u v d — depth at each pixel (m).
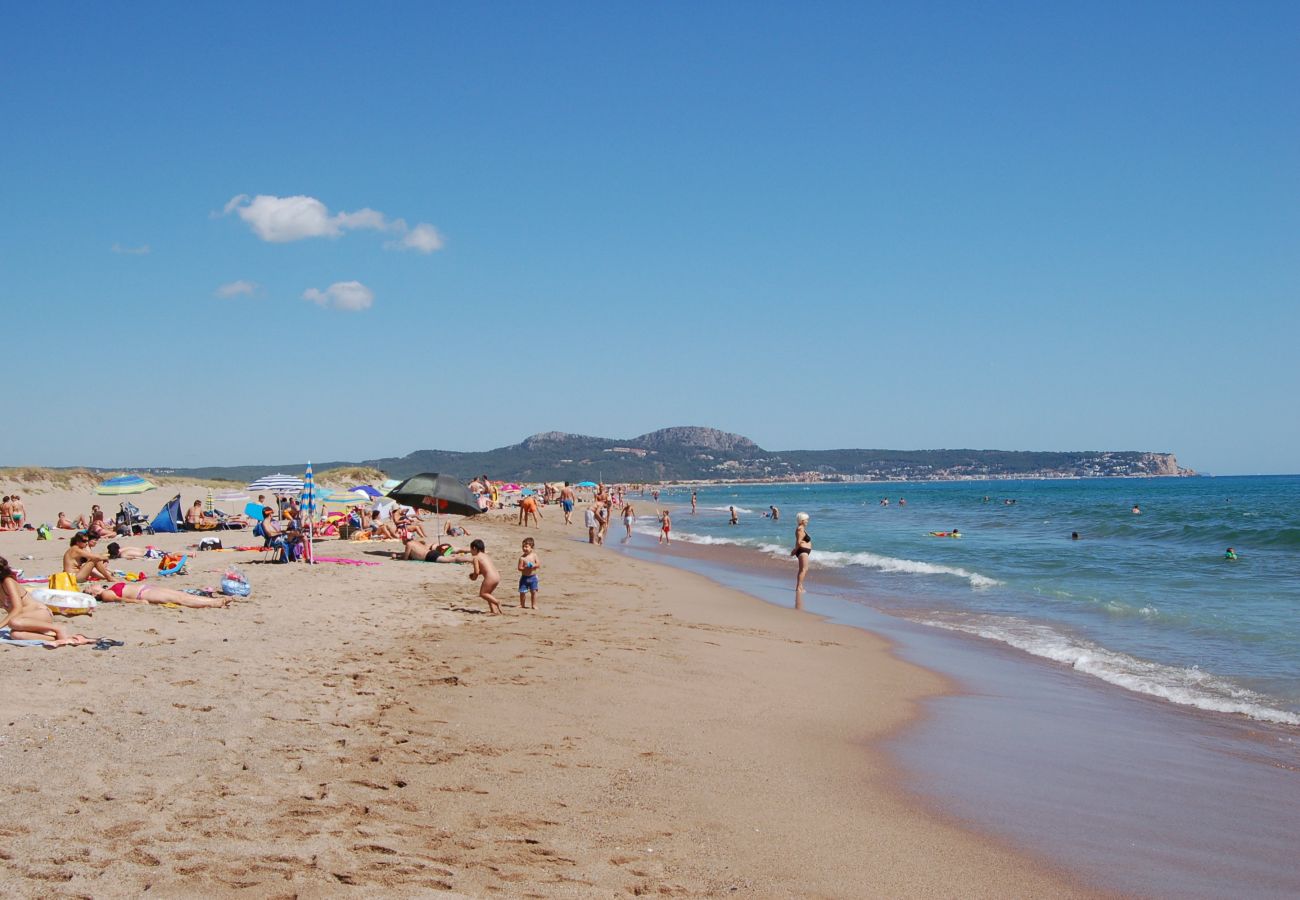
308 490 19.92
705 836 5.45
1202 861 5.47
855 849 5.43
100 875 4.29
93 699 7.30
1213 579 20.33
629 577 21.14
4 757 5.80
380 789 5.80
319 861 4.62
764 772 6.79
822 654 12.05
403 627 12.13
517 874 4.68
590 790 6.10
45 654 8.80
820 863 5.18
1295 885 5.14
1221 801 6.57
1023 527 42.28
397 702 8.01
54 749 6.03
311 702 7.76
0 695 7.19
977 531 40.59
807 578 22.12
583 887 4.59
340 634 11.28
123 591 12.26
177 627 10.92
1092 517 47.44
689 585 20.09
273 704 7.59
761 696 9.28
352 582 16.77
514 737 7.20
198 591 13.53
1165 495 94.06
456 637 11.60
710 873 4.91
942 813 6.15
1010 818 6.11
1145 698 9.86
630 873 4.82
